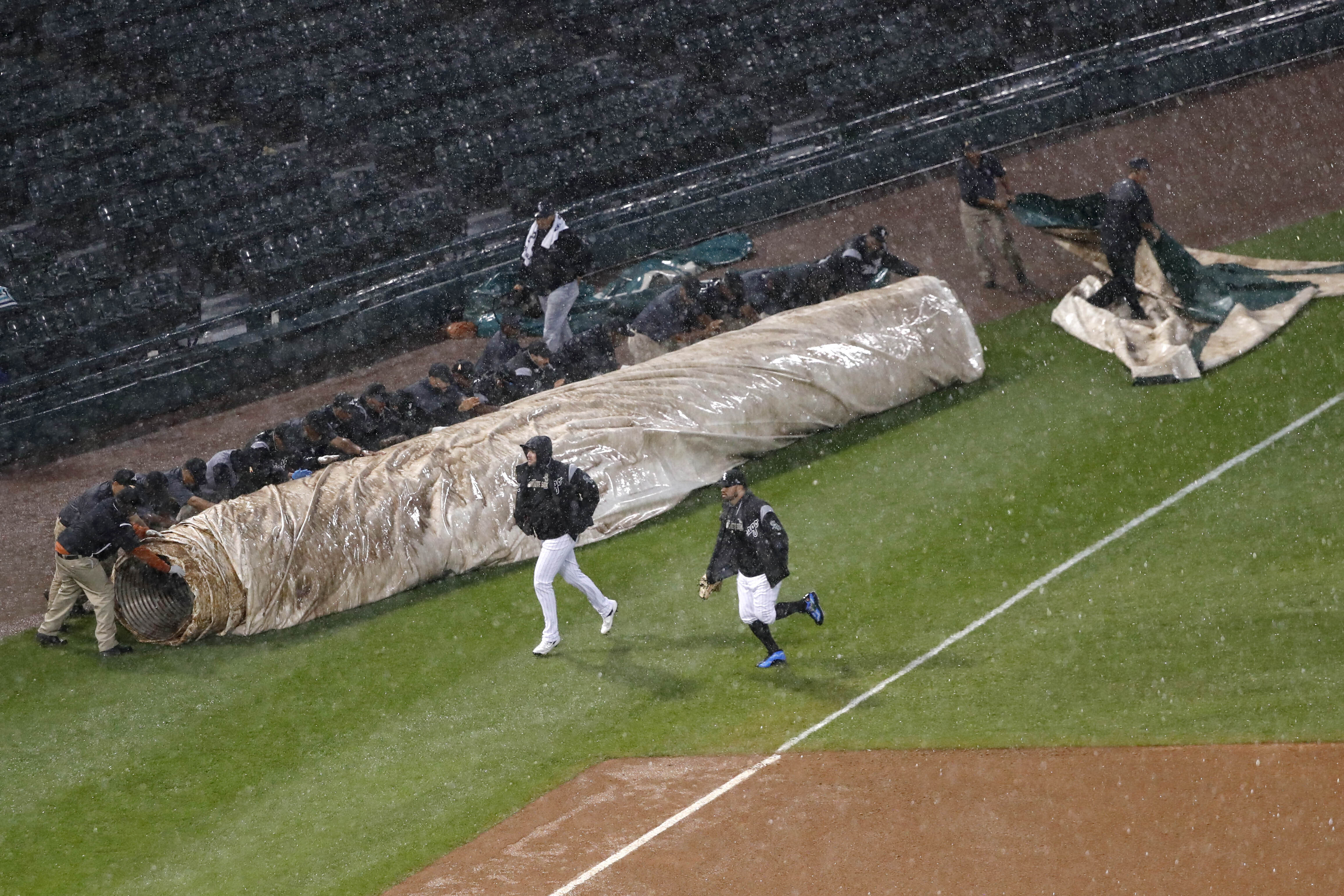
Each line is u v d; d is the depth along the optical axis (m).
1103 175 83.50
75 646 52.75
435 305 77.00
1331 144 82.62
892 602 48.12
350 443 58.75
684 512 56.97
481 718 45.22
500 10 98.75
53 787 44.28
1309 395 57.06
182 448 69.81
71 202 85.06
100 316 77.75
